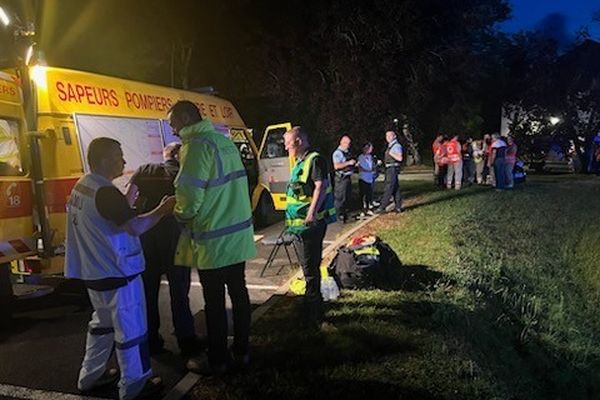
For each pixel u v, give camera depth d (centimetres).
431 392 383
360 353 441
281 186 1073
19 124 578
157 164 468
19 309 599
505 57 3069
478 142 1873
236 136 1122
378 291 598
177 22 1750
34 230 582
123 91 762
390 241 861
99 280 359
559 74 2764
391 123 1808
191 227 385
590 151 2477
